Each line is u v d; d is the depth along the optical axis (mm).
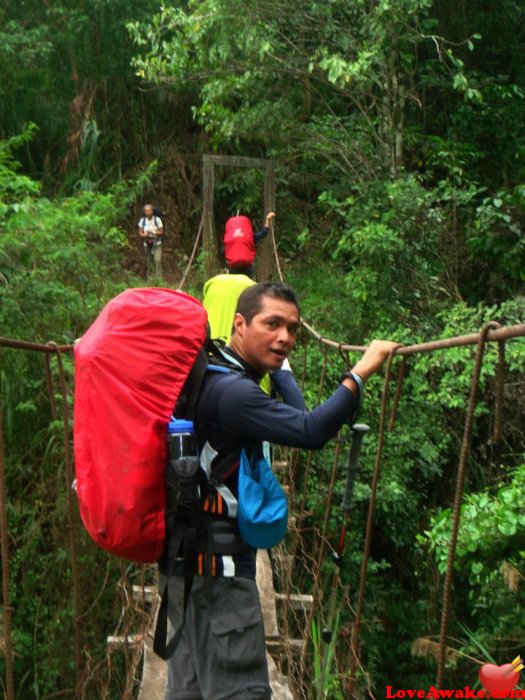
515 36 12109
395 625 8258
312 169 12391
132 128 13719
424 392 8375
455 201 9344
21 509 7211
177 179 13812
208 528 2080
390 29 9133
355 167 10758
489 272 9891
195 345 2055
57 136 13242
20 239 7695
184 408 2072
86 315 7820
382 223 9148
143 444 1972
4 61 12195
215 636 2096
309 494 7852
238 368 2178
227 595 2105
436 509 8656
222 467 2084
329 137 10758
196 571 2088
